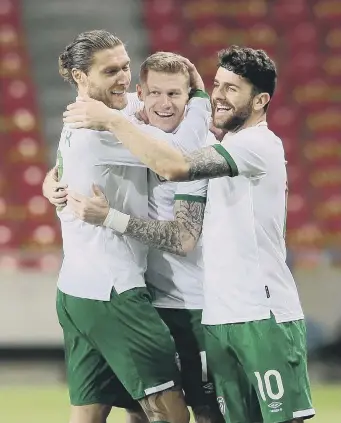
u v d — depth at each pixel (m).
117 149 15.87
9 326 38.25
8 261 38.22
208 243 16.09
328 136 50.56
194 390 17.48
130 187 16.27
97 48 15.94
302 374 15.94
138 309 16.08
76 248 16.27
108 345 16.23
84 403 17.12
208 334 16.17
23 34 54.03
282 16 56.31
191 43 54.47
